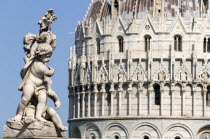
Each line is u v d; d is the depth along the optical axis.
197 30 169.88
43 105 27.91
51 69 28.47
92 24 177.00
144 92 167.62
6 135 27.17
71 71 179.62
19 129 27.12
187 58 168.50
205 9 173.62
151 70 167.62
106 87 171.12
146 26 169.75
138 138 166.00
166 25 169.25
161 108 166.00
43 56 28.14
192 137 166.00
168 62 168.25
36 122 27.19
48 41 28.48
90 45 175.25
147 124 165.50
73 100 178.62
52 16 28.78
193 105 167.25
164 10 170.75
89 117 171.88
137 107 167.25
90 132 172.25
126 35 170.38
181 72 168.00
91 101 173.38
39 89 28.09
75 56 179.88
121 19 171.50
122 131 167.50
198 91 168.25
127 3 173.50
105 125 169.00
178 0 172.62
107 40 172.12
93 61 173.25
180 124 165.50
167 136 165.25
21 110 27.98
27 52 28.97
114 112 169.00
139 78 168.00
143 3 172.50
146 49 169.62
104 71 171.50
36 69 28.05
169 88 167.00
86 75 174.50
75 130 178.00
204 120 166.88
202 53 169.62
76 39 180.75
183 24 169.12
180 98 167.25
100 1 180.25
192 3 172.88
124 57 169.62
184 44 169.12
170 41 168.75
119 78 169.12
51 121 27.98
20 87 28.25
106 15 176.38
